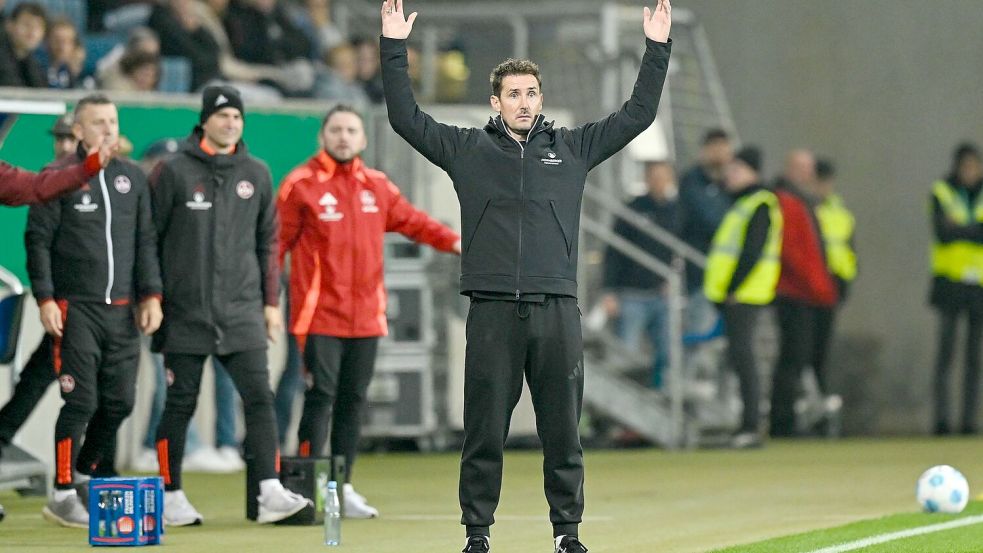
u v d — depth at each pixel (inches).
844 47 2571.4
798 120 2596.0
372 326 1154.7
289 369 1601.9
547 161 847.1
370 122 1753.2
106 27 2028.8
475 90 2512.3
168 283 1085.8
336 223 1143.6
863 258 2551.7
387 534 1032.2
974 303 2298.2
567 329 842.2
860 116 2561.5
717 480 1515.7
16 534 1038.4
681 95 2504.9
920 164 2522.1
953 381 2501.2
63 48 1755.7
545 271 837.8
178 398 1087.6
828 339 2253.9
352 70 2092.8
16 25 1690.5
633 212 2171.5
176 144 1579.7
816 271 2180.1
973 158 2292.1
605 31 2454.5
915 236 2518.5
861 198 2559.1
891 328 2532.0
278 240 1124.5
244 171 1100.5
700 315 2148.1
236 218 1094.4
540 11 2482.8
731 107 2632.9
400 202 1178.0
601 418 2151.8
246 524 1094.4
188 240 1084.5
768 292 2012.8
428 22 2514.8
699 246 2164.1
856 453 1907.0
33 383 1185.4
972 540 976.3
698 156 2490.2
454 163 847.7
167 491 1087.0
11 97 1547.7
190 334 1082.7
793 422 2209.6
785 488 1424.7
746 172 2012.8
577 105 2472.9
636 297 2112.5
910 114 2529.5
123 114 1620.3
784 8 2603.3
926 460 1776.6
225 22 2052.2
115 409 1112.8
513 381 845.8
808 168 2228.1
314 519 1083.9
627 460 1798.7
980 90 2485.2
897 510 1208.8
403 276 1883.6
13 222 1544.0
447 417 1913.1
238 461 1612.9
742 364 2007.9
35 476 1321.4
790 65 2603.3
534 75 852.0
